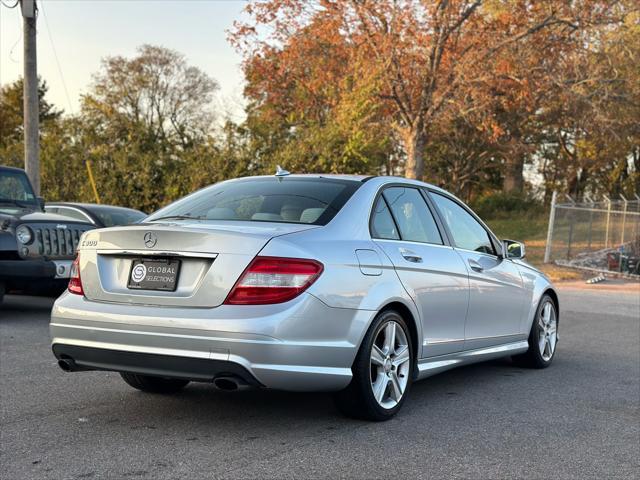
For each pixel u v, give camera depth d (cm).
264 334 418
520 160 4766
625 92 2934
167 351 430
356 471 388
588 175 5175
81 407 514
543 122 3978
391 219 531
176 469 385
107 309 454
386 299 482
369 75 2398
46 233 940
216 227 454
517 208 4716
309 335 433
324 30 2539
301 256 437
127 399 540
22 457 403
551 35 2561
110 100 5503
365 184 530
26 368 641
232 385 426
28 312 1005
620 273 2222
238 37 2908
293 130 2386
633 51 2747
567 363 748
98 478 370
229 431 460
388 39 2402
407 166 2606
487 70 2489
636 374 691
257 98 3061
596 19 2484
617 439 465
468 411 529
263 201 511
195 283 438
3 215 940
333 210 491
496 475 388
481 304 608
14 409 505
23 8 1617
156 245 450
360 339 462
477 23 2509
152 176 2339
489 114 2659
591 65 2697
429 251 552
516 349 674
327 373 444
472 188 5250
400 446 435
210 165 2273
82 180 2388
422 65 2500
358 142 2175
